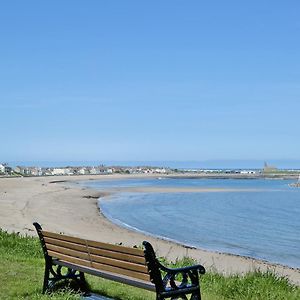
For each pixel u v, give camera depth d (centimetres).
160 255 2116
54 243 831
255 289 1013
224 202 5772
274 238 2967
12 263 1117
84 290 873
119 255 695
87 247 755
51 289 850
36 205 4356
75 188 8212
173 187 9462
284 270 1917
